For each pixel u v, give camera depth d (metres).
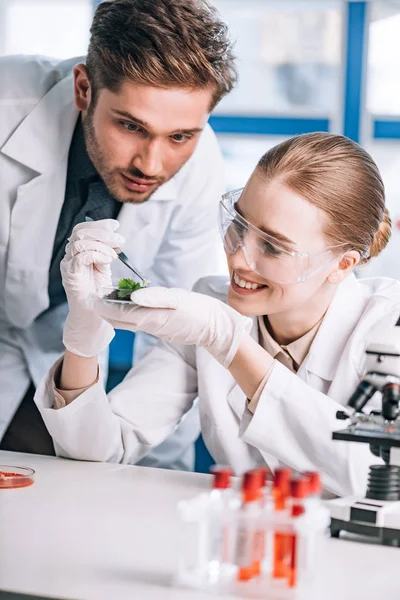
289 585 1.11
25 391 2.79
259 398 1.73
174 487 1.68
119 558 1.22
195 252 2.88
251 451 2.03
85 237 1.91
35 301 2.62
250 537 1.12
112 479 1.74
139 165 2.14
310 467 1.73
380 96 4.12
